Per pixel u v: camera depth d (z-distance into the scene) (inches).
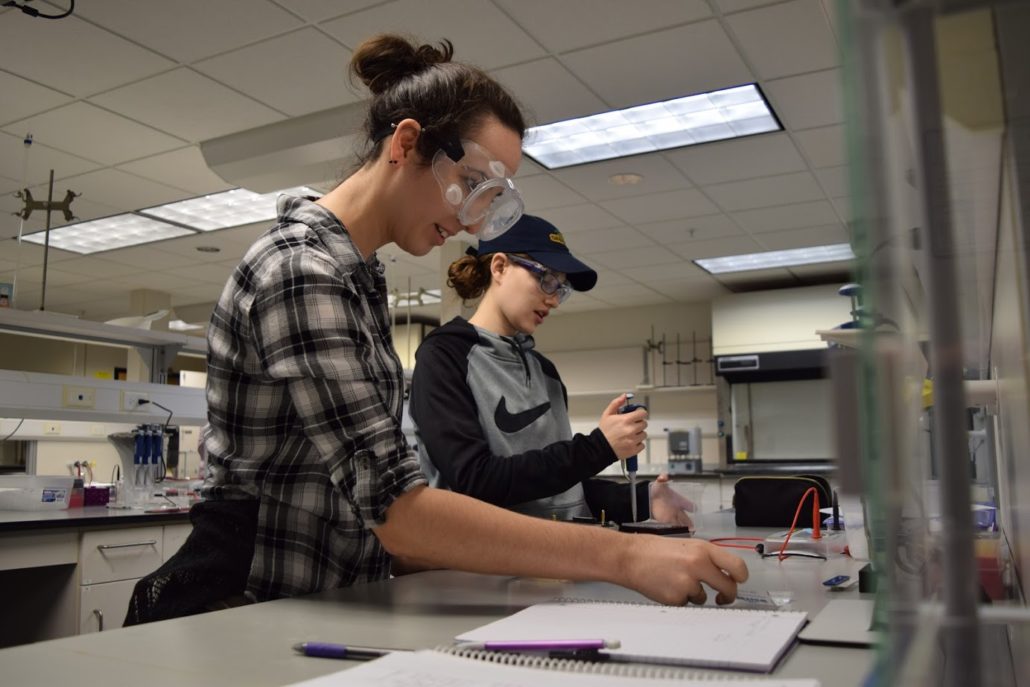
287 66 123.6
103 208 193.9
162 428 133.9
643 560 30.6
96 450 184.5
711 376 290.0
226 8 107.7
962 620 13.4
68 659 23.5
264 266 34.5
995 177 14.2
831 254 233.3
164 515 112.1
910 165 13.6
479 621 29.1
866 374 12.6
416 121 37.3
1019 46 13.5
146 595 36.0
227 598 37.0
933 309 13.8
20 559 96.8
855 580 36.7
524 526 31.5
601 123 146.4
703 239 217.2
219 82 129.0
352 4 106.8
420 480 31.9
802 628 26.1
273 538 37.8
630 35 115.0
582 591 35.9
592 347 313.7
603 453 50.2
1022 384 19.8
